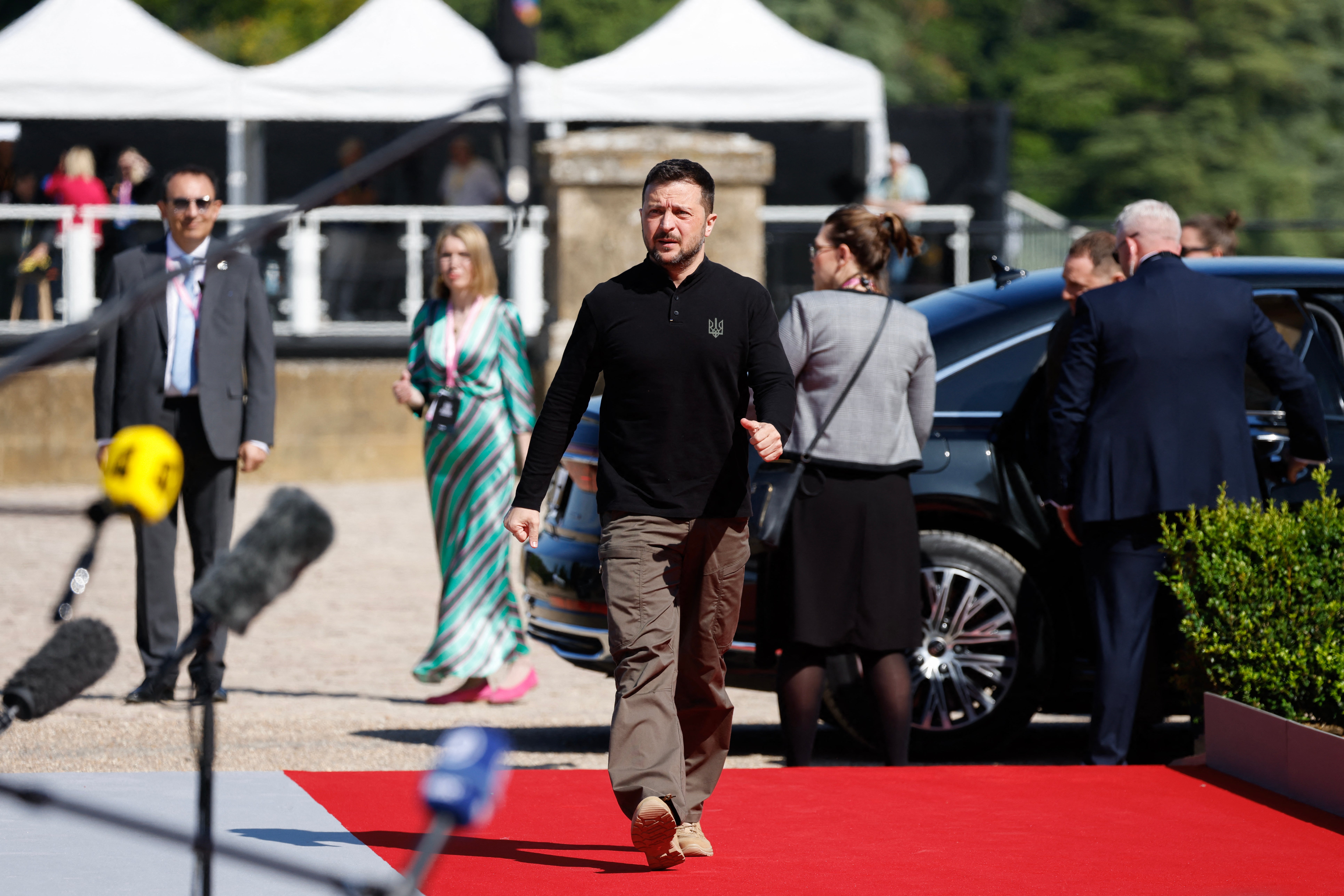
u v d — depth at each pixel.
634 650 10.75
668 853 10.63
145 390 17.50
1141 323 14.66
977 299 17.23
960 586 15.91
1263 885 10.62
